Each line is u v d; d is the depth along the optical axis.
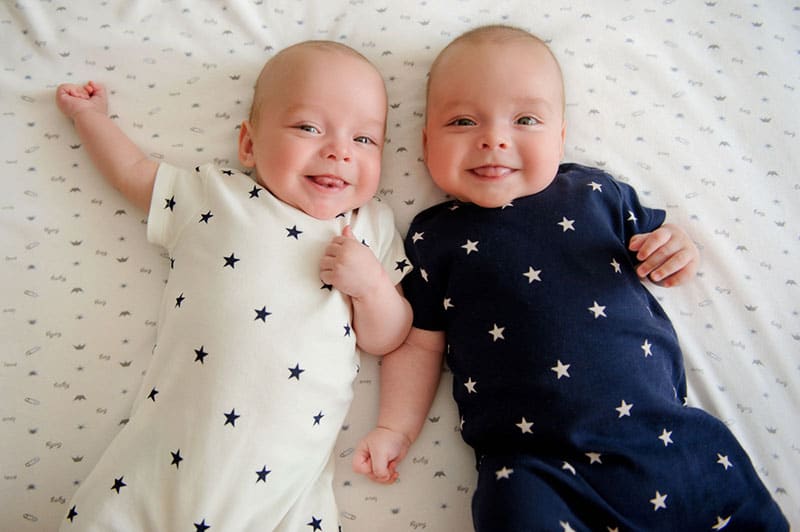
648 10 1.22
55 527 0.92
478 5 1.21
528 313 0.92
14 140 1.08
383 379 1.02
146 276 1.04
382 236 1.04
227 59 1.15
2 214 1.04
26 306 1.01
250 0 1.21
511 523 0.80
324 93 0.97
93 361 1.00
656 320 0.98
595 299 0.93
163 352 0.91
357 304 0.96
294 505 0.88
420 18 1.19
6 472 0.93
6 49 1.13
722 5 1.23
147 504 0.82
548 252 0.96
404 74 1.15
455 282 0.99
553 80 1.02
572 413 0.87
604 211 1.02
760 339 1.05
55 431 0.96
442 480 0.98
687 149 1.13
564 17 1.20
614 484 0.85
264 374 0.87
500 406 0.91
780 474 0.98
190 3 1.19
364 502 0.96
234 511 0.83
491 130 0.97
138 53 1.15
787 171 1.13
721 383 1.03
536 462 0.86
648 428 0.88
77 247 1.04
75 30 1.15
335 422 0.95
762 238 1.09
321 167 0.95
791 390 1.02
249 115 1.09
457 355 0.97
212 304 0.89
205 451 0.83
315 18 1.19
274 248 0.93
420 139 1.13
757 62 1.19
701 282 1.07
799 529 0.95
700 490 0.86
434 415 1.01
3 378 0.97
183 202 0.99
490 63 0.99
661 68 1.17
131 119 1.11
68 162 1.08
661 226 1.03
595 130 1.14
